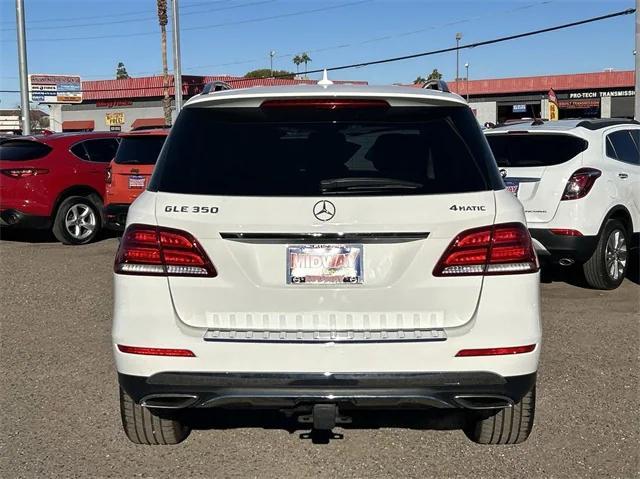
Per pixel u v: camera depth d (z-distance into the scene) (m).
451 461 4.00
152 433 4.07
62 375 5.48
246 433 4.39
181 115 3.78
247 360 3.34
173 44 32.19
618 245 8.17
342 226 3.33
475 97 55.12
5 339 6.48
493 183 3.56
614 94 49.84
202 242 3.38
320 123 3.65
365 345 3.32
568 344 6.13
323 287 3.35
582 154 7.73
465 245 3.38
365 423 4.52
